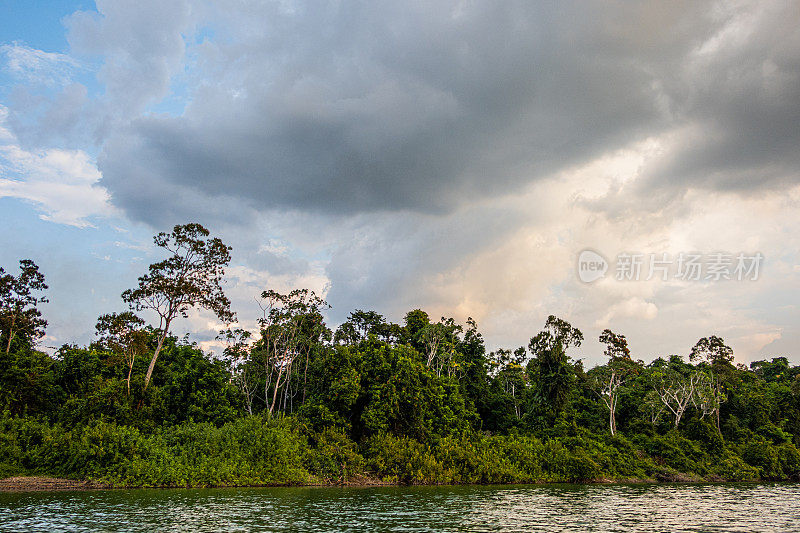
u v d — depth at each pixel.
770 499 41.06
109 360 53.97
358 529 24.97
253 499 35.34
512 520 28.39
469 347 80.56
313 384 61.94
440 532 24.52
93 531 23.20
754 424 81.31
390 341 77.56
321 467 48.66
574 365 78.62
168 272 57.59
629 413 79.31
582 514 31.09
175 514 28.19
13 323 56.22
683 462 64.12
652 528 26.61
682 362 102.81
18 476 40.16
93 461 41.31
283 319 62.12
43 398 50.72
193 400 53.03
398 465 51.47
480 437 59.72
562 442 62.56
